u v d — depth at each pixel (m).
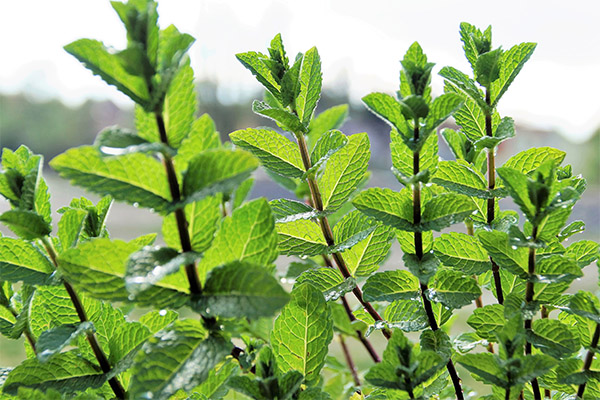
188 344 0.69
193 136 0.69
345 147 0.78
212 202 0.69
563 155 0.77
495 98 0.76
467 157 0.82
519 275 0.73
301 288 0.75
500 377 0.71
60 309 0.74
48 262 0.72
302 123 0.78
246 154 0.67
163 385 0.67
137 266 0.67
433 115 0.72
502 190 0.76
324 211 0.78
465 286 0.75
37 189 0.72
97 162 0.67
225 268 0.68
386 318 0.78
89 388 0.73
